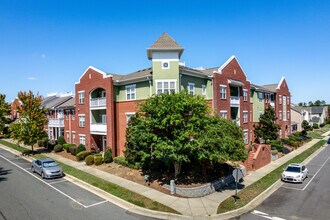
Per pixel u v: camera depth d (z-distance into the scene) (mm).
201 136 16766
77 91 34188
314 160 31453
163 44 24234
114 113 28656
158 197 16344
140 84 26641
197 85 27391
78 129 34375
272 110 35688
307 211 14461
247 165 24703
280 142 38250
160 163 21359
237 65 32656
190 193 16766
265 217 13664
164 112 17031
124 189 17734
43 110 32781
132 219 13023
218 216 13727
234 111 33125
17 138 31047
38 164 22188
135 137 18344
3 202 15133
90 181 19641
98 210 14141
